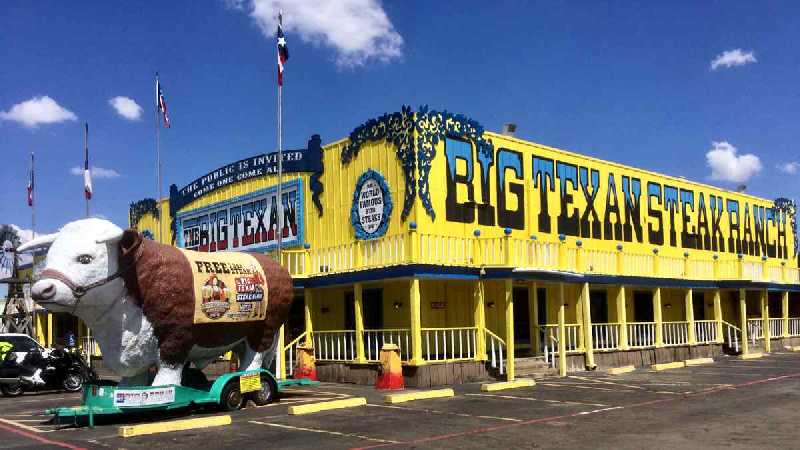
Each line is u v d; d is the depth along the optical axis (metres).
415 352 18.14
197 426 12.78
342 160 22.67
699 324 28.02
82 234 13.05
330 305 23.31
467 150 21.77
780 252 38.00
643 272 24.98
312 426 12.75
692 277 27.23
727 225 33.94
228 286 15.00
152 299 13.65
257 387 15.34
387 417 13.70
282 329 20.84
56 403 17.97
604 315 27.00
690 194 31.67
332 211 22.92
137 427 12.14
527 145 23.91
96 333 13.78
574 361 22.16
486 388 17.34
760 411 13.89
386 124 21.20
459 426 12.57
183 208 31.00
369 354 19.69
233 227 27.50
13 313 33.22
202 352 14.85
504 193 22.78
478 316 19.47
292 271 21.88
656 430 11.86
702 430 11.80
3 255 32.31
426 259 18.56
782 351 30.81
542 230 24.00
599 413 13.88
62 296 12.62
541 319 24.06
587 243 25.84
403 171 20.52
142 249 13.64
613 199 27.36
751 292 35.16
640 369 22.95
